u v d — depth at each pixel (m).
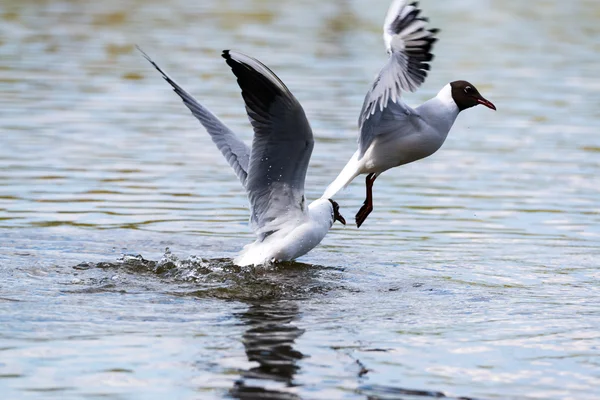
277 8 38.84
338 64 27.81
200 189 16.47
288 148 11.33
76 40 30.31
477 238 14.09
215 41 30.78
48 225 14.09
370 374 8.59
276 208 12.15
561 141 20.50
